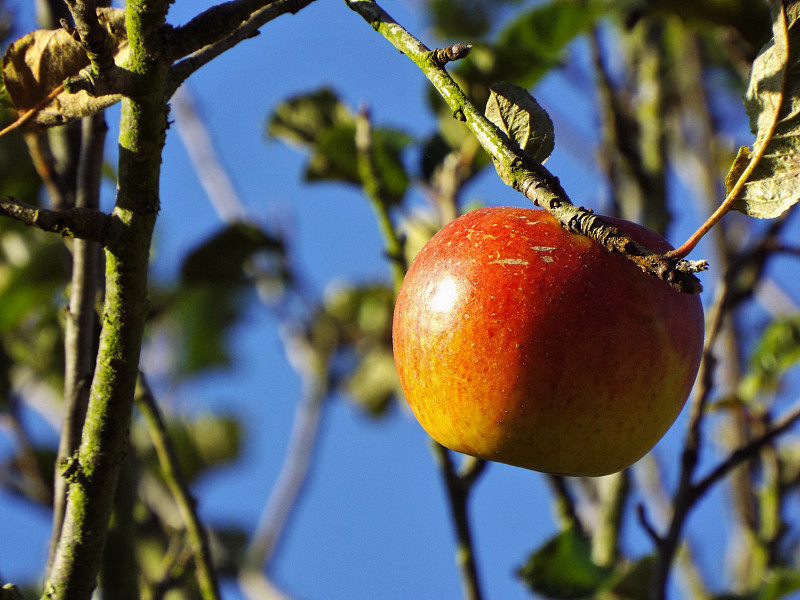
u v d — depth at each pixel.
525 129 0.75
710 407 0.92
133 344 0.72
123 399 0.72
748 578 0.93
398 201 0.94
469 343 0.74
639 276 0.74
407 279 0.76
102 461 0.73
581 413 0.74
